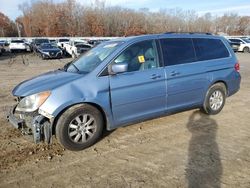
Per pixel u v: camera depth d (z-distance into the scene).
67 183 3.36
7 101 7.23
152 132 4.90
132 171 3.61
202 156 3.98
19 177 3.50
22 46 31.31
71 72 4.53
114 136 4.73
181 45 5.12
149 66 4.64
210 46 5.59
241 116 5.80
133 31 66.12
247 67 14.94
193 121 5.43
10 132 4.91
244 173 3.51
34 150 4.21
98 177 3.48
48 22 64.75
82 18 67.44
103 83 4.16
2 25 79.50
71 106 4.00
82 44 23.94
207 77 5.40
